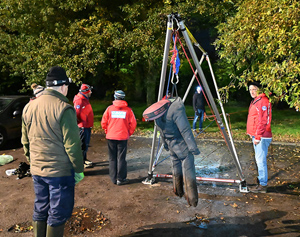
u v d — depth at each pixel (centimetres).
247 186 514
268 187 510
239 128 1059
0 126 800
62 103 275
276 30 409
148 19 973
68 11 1062
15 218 415
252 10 475
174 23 396
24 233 375
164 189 512
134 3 1016
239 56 544
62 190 281
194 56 394
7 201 472
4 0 1036
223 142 848
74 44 988
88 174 601
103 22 1018
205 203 450
